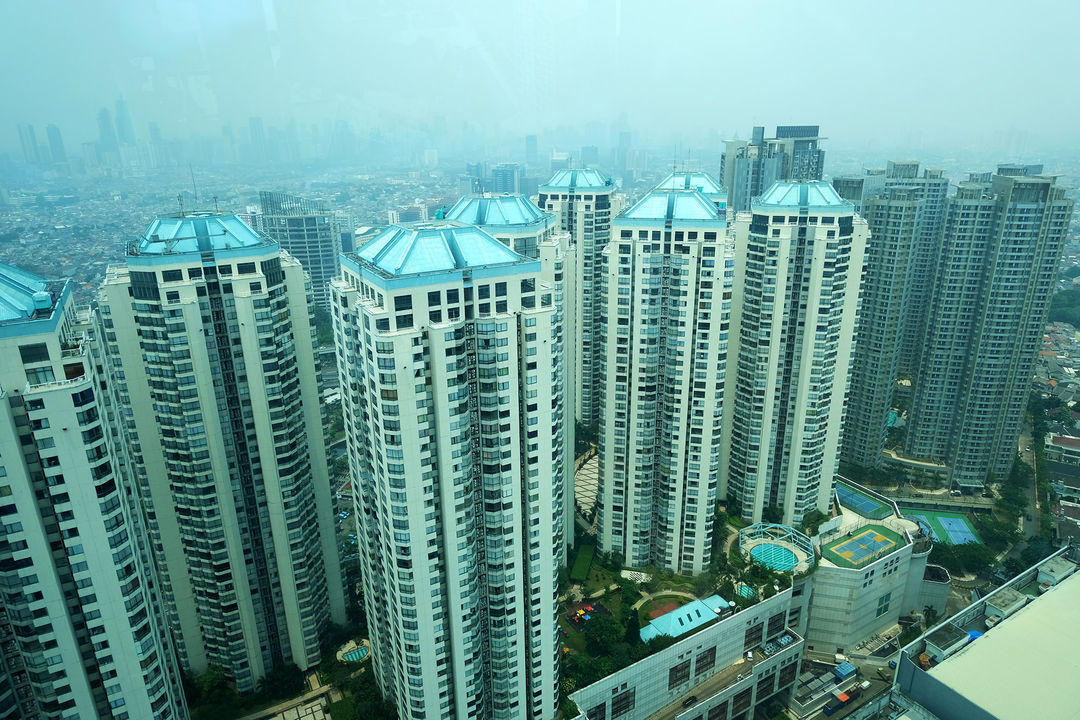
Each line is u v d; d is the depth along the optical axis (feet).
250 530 555.28
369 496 482.28
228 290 501.56
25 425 345.31
